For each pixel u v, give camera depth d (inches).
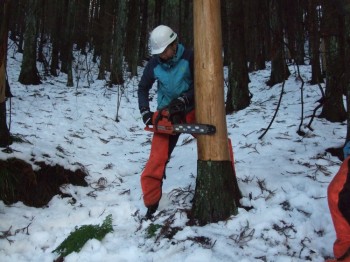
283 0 218.1
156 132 130.3
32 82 478.6
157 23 879.7
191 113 131.2
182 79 127.5
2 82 163.8
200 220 125.6
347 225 76.5
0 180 148.7
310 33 217.9
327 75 252.1
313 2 206.7
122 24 545.3
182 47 127.8
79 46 875.4
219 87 122.3
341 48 229.5
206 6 119.8
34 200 154.4
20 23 793.6
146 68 133.0
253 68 679.1
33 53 480.7
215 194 124.6
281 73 470.0
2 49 160.7
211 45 120.4
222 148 124.6
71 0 576.7
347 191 74.8
